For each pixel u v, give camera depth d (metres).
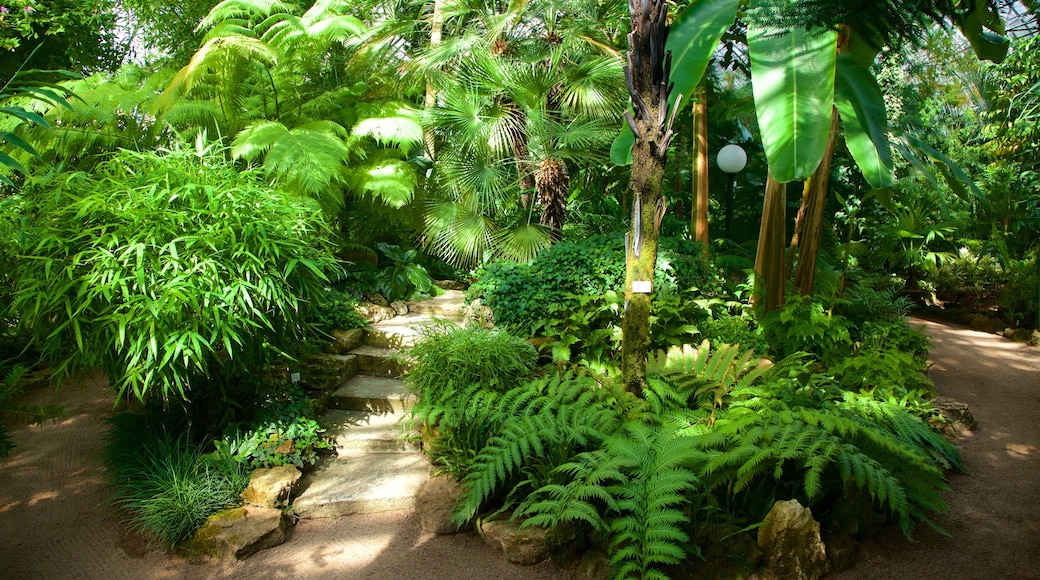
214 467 3.20
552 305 4.65
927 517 2.93
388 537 2.99
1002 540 2.73
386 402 4.18
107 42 7.11
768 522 2.51
